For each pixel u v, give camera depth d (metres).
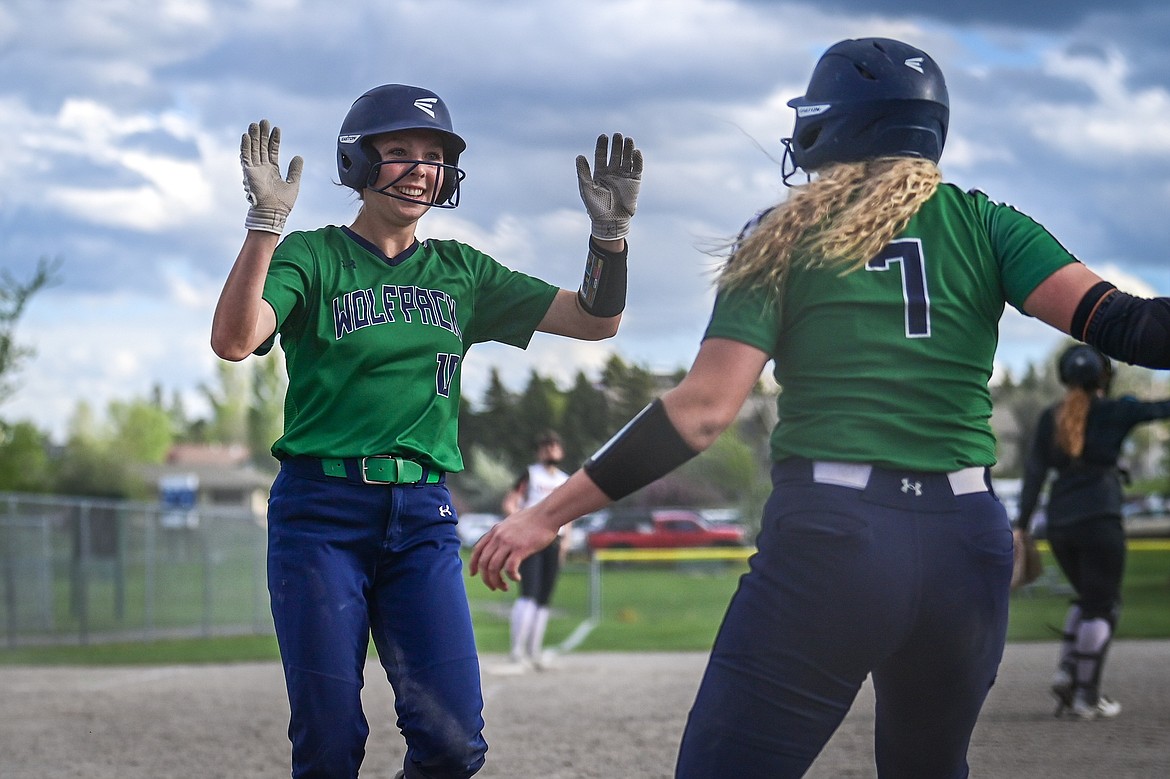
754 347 5.98
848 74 6.38
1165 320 5.75
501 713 18.42
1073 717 16.59
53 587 40.09
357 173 8.58
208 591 42.69
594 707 18.97
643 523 87.12
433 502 8.58
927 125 6.39
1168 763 13.20
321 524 8.28
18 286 44.69
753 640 5.92
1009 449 120.31
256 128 7.80
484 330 9.17
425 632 8.27
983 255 6.16
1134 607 43.62
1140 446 172.38
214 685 24.23
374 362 8.38
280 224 7.83
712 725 5.96
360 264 8.60
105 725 17.92
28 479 60.81
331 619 8.05
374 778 13.44
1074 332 5.98
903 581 5.82
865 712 16.80
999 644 6.19
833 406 5.98
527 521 6.24
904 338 5.98
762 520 6.20
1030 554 16.84
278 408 173.38
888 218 6.05
